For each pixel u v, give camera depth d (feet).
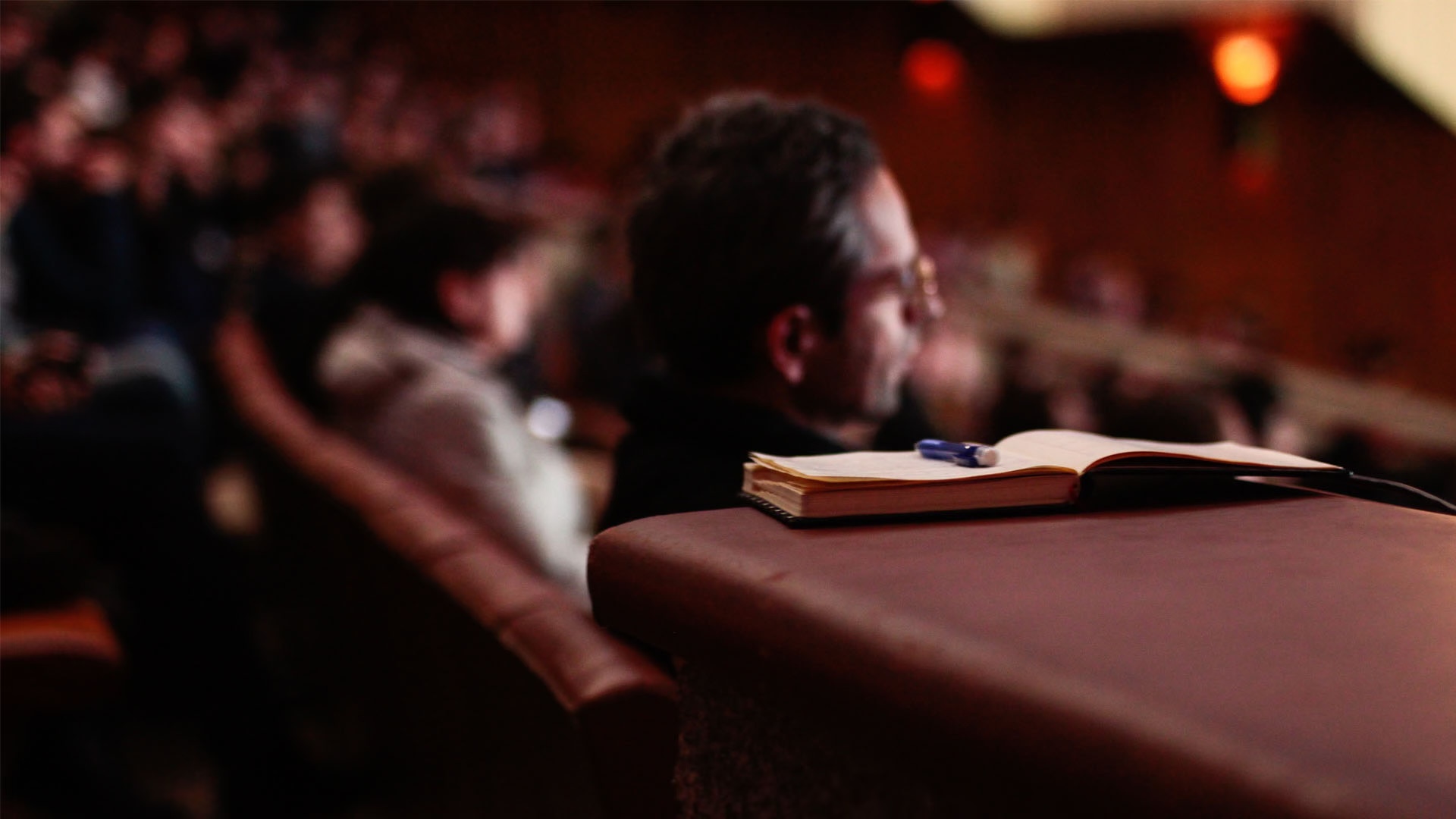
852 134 3.34
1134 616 1.63
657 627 2.13
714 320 3.27
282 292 9.16
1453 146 38.73
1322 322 39.47
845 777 1.90
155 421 7.43
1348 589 1.77
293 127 18.49
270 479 6.82
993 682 1.45
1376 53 37.29
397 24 33.58
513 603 2.91
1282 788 1.16
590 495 10.32
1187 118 38.99
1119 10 38.68
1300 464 2.63
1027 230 38.81
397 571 4.00
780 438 3.10
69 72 18.35
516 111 28.60
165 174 12.76
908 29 32.86
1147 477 2.61
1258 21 37.04
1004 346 23.57
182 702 7.34
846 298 3.28
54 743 6.69
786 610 1.80
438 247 5.84
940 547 2.06
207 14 27.76
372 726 5.51
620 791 2.31
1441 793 1.12
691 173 3.27
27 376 7.14
